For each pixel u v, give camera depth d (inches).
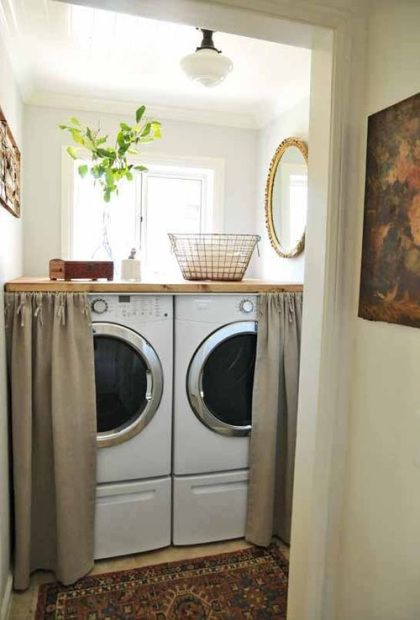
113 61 81.4
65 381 71.0
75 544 72.4
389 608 41.5
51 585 71.9
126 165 88.0
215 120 109.6
